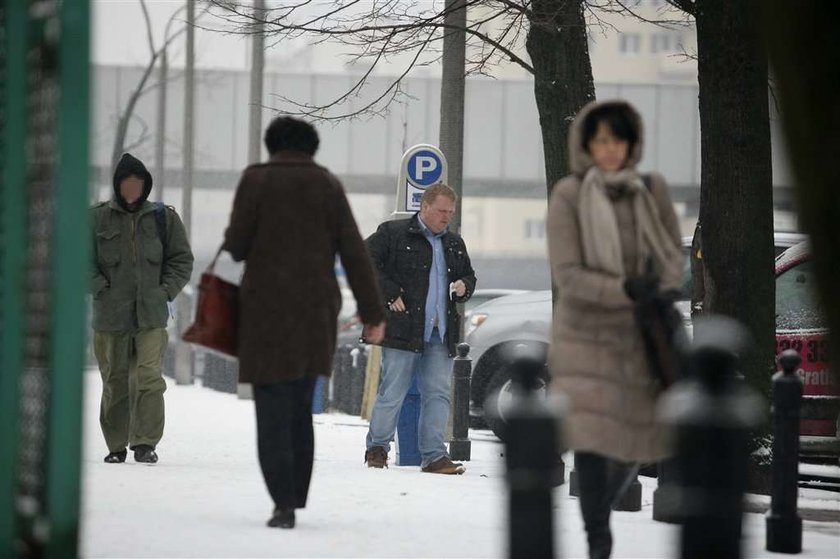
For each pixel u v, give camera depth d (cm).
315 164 2230
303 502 2266
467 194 14750
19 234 1562
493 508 2605
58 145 1495
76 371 1527
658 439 1809
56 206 1502
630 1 4544
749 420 1130
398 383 3431
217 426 4884
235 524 2227
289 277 2173
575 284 1812
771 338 3144
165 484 2781
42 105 1534
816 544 2308
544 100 3781
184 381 9312
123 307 3259
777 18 1364
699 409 1117
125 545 1998
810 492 3309
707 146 3167
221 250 2216
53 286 1509
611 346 1819
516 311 4647
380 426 3450
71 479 1538
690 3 3503
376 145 14625
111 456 3284
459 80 4703
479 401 4638
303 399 2227
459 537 2203
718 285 3145
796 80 1362
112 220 3281
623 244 1841
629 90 15025
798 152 1370
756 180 3142
